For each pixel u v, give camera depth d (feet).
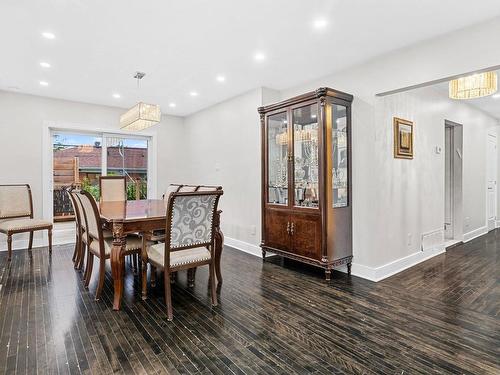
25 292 9.43
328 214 10.48
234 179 15.78
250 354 6.21
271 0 7.14
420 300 8.93
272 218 12.59
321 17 7.86
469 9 7.42
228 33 8.77
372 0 7.11
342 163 11.25
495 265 12.35
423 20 7.96
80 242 11.45
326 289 9.81
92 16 7.84
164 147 19.71
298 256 11.43
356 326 7.38
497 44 7.78
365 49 9.80
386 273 11.14
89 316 7.86
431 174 13.76
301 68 11.46
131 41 9.28
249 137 14.67
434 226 13.98
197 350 6.35
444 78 8.79
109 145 18.21
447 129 16.87
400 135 11.83
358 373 5.61
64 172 16.98
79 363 5.89
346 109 11.21
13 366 5.79
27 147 15.33
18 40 9.18
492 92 11.37
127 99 16.12
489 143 19.77
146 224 8.80
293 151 11.69
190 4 7.30
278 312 8.14
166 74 12.24
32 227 13.35
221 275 10.89
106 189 14.87
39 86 13.91
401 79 9.76
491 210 20.21
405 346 6.51
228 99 16.01
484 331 7.13
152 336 6.89
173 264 7.97
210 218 8.49
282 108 12.04
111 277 10.94
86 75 12.34
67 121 16.38
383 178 11.05
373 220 10.71
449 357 6.11
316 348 6.43
